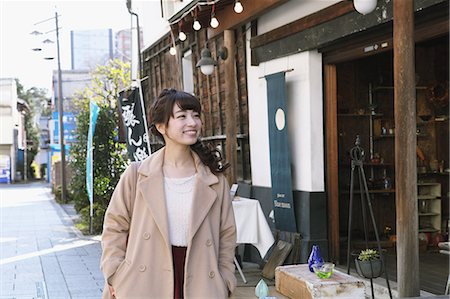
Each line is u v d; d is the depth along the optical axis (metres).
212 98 9.52
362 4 4.36
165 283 2.53
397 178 4.11
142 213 2.59
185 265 2.53
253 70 7.86
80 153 12.93
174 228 2.59
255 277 6.64
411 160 4.05
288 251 6.63
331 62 6.54
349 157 7.67
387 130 7.83
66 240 10.48
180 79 10.77
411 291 4.05
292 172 6.94
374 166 7.88
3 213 16.16
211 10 7.14
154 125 2.74
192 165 2.71
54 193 23.92
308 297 4.76
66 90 32.03
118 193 2.66
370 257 4.74
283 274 5.29
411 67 4.04
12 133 41.53
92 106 10.98
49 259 8.45
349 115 7.60
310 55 6.62
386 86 7.75
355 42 6.06
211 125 9.54
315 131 6.63
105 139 12.04
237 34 8.23
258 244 6.20
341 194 7.52
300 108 6.79
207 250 2.57
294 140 6.90
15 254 8.94
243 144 8.34
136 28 13.91
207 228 2.59
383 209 7.76
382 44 5.70
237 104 8.38
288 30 6.77
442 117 7.67
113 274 2.56
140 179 2.63
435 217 7.66
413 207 4.06
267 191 7.57
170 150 2.71
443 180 7.71
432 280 5.86
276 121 7.02
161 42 12.16
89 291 6.40
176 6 9.43
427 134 7.82
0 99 41.50
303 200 6.70
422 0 4.74
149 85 13.30
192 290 2.52
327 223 6.65
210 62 7.55
